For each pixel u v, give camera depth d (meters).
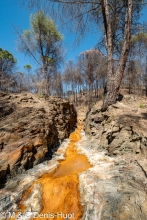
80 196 2.40
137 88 14.86
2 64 13.40
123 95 6.70
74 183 2.77
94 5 6.71
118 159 3.38
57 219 2.08
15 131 3.80
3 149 3.33
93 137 5.41
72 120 9.06
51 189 2.64
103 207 2.01
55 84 19.36
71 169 3.49
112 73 5.88
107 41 6.09
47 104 6.22
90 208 2.06
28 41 10.38
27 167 3.33
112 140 3.99
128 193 2.14
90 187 2.51
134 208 1.87
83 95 26.38
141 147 3.28
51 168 3.50
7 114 4.38
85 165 3.62
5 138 3.54
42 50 11.16
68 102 8.97
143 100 6.25
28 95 6.45
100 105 6.70
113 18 7.11
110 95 5.77
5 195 2.42
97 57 13.50
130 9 5.54
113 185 2.42
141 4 6.68
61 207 2.27
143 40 10.97
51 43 11.35
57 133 5.69
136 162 3.00
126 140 3.68
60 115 6.83
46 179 2.98
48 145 4.55
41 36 11.02
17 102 5.21
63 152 4.78
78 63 17.39
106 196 2.20
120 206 1.93
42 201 2.40
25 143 3.56
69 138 6.68
